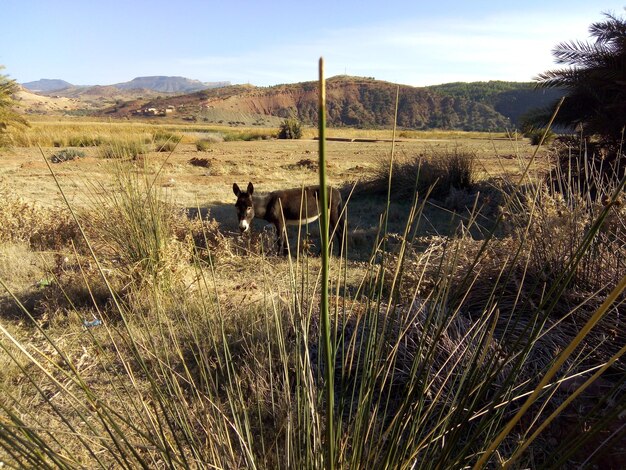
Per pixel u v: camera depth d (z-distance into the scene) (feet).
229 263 22.27
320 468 5.67
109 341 14.17
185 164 69.05
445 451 5.39
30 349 14.12
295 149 104.17
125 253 17.60
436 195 40.83
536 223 14.74
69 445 9.63
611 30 30.27
